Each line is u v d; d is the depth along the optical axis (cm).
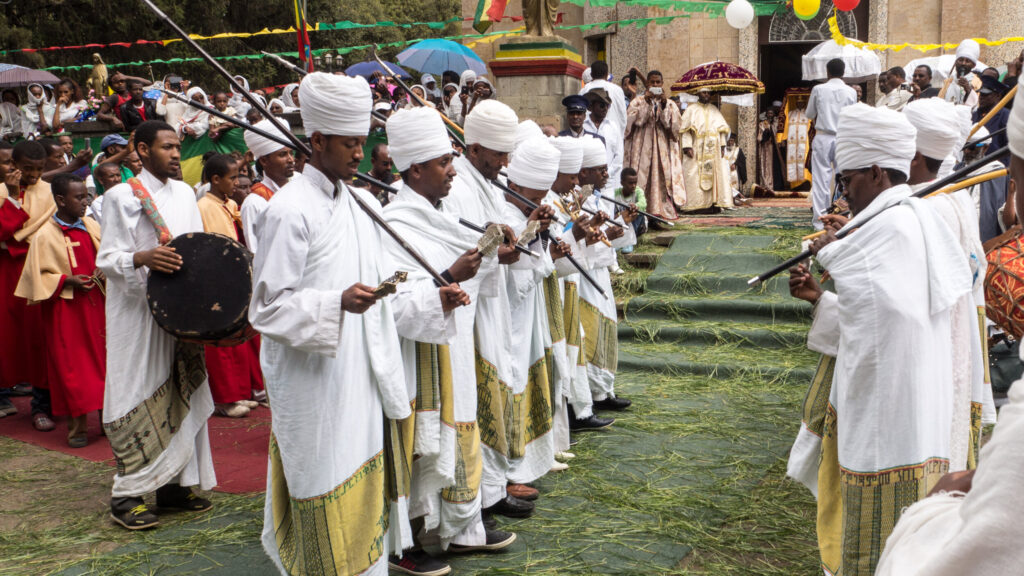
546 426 495
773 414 652
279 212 315
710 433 609
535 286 487
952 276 311
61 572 407
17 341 654
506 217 473
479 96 907
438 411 386
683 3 1348
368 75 1322
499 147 452
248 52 2573
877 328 306
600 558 418
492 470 443
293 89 1086
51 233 592
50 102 1638
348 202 336
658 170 1145
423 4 3469
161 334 456
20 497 507
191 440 471
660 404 684
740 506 480
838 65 1036
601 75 1029
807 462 362
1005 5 1405
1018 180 147
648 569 405
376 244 347
